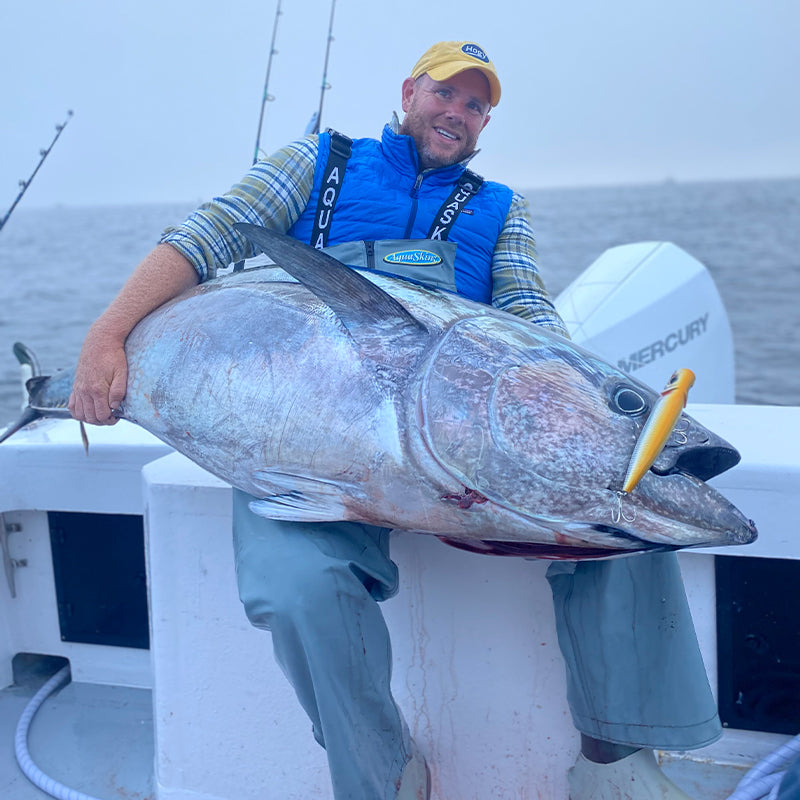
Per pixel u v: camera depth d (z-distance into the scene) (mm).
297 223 1891
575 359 1434
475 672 1733
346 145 1907
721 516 1343
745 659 1815
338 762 1358
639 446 1271
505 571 1698
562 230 40938
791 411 2152
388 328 1424
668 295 3510
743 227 39812
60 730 2162
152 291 1678
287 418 1424
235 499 1589
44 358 14812
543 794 1729
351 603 1377
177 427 1562
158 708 1832
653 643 1504
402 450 1354
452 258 1836
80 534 2326
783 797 1306
